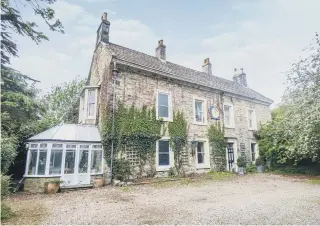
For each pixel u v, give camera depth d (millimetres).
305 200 7406
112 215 5781
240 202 7203
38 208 6668
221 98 17844
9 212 5770
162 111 14195
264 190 9539
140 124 12781
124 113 12352
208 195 8484
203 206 6684
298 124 11164
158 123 13523
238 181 12391
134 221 5246
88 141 11281
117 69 12617
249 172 17344
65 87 27531
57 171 10266
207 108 16578
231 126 17953
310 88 10125
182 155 14203
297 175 15406
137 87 13203
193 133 15211
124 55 13984
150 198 7988
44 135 10664
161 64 16234
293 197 7949
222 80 21297
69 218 5566
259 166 17672
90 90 14102
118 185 10773
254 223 4969
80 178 10672
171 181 12133
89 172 10945
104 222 5207
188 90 15773
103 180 10938
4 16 7336
